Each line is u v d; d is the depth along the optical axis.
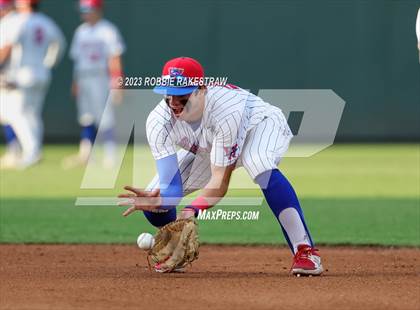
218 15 62.00
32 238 27.86
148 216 19.53
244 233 29.11
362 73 62.16
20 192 39.91
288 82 62.06
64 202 36.84
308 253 19.27
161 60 62.09
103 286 17.86
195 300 16.33
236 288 17.55
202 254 24.62
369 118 62.75
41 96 50.06
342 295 16.75
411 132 63.19
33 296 16.75
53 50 49.81
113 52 50.59
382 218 32.16
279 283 18.19
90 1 50.53
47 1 62.38
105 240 27.56
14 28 47.91
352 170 48.97
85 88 51.03
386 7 61.44
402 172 47.69
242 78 62.16
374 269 21.22
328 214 33.28
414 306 15.83
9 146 51.22
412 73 62.00
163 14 62.06
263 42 61.94
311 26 61.84
